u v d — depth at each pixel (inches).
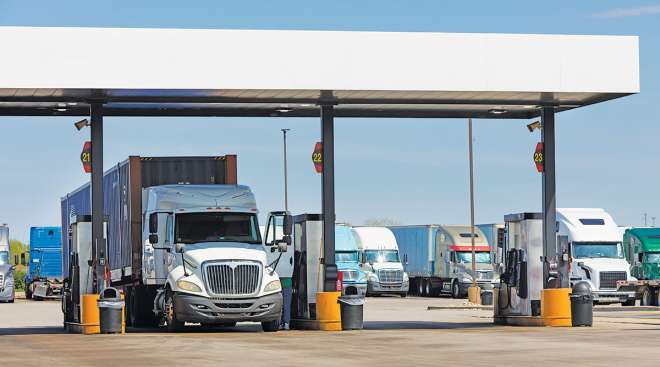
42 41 1337.4
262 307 1429.6
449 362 973.2
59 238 3393.2
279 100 1486.2
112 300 1445.6
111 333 1443.2
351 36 1400.1
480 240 3430.1
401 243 3772.1
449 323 1742.1
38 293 3356.3
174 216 1487.5
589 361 971.3
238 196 1524.4
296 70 1387.8
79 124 1477.6
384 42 1405.0
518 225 1601.9
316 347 1166.3
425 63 1412.4
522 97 1497.3
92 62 1347.2
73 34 1344.7
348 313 1486.2
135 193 1646.2
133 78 1355.8
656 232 2714.1
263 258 1451.8
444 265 3452.3
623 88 1450.5
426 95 1462.8
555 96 1488.7
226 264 1424.7
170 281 1456.7
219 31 1374.3
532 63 1434.5
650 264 2674.7
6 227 3149.6
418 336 1339.8
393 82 1405.0
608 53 1450.5
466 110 1651.1
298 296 1549.0
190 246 1464.1
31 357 1076.5
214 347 1178.0
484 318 1995.6
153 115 1585.9
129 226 1647.4
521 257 1592.0
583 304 1537.9
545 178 1561.3
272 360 1011.3
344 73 1396.4
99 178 1467.8
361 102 1508.4
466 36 1423.5
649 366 919.0
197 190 1523.1
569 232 2723.9
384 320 1914.4
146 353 1106.1
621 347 1135.0
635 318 1903.3
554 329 1480.1
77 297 1530.5
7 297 3112.7
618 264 2684.5
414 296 3683.6
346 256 3302.2
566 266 1560.0
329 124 1508.4
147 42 1359.5
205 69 1370.6
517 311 1614.2
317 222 1518.2
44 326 1784.0
